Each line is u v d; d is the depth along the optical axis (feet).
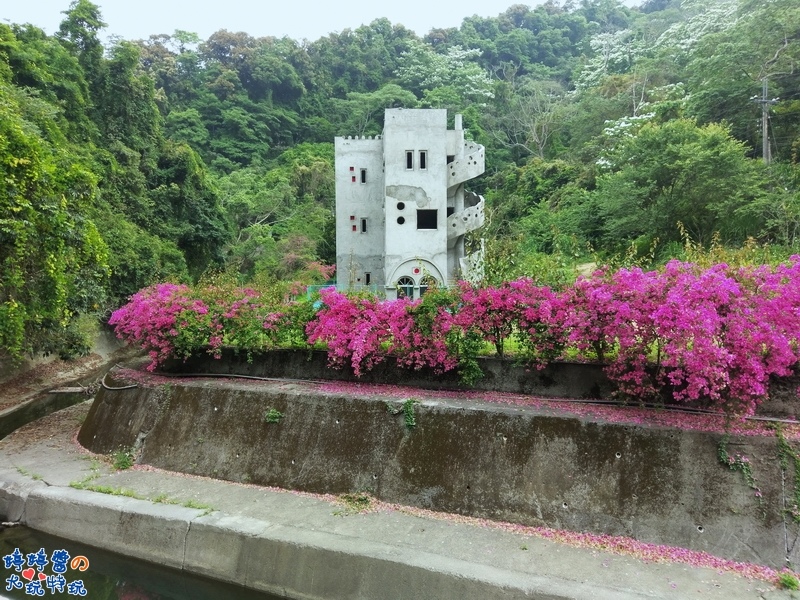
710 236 73.20
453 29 254.68
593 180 122.11
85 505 23.24
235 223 131.95
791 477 16.43
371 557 17.33
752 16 87.40
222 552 19.90
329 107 207.41
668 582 15.40
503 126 189.67
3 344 32.53
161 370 33.06
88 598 20.48
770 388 18.45
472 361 23.65
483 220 72.13
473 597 15.67
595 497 18.54
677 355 18.04
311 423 24.62
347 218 79.66
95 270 41.14
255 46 211.41
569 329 20.72
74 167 38.24
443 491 20.92
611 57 179.01
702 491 17.29
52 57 72.49
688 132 76.23
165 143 95.09
